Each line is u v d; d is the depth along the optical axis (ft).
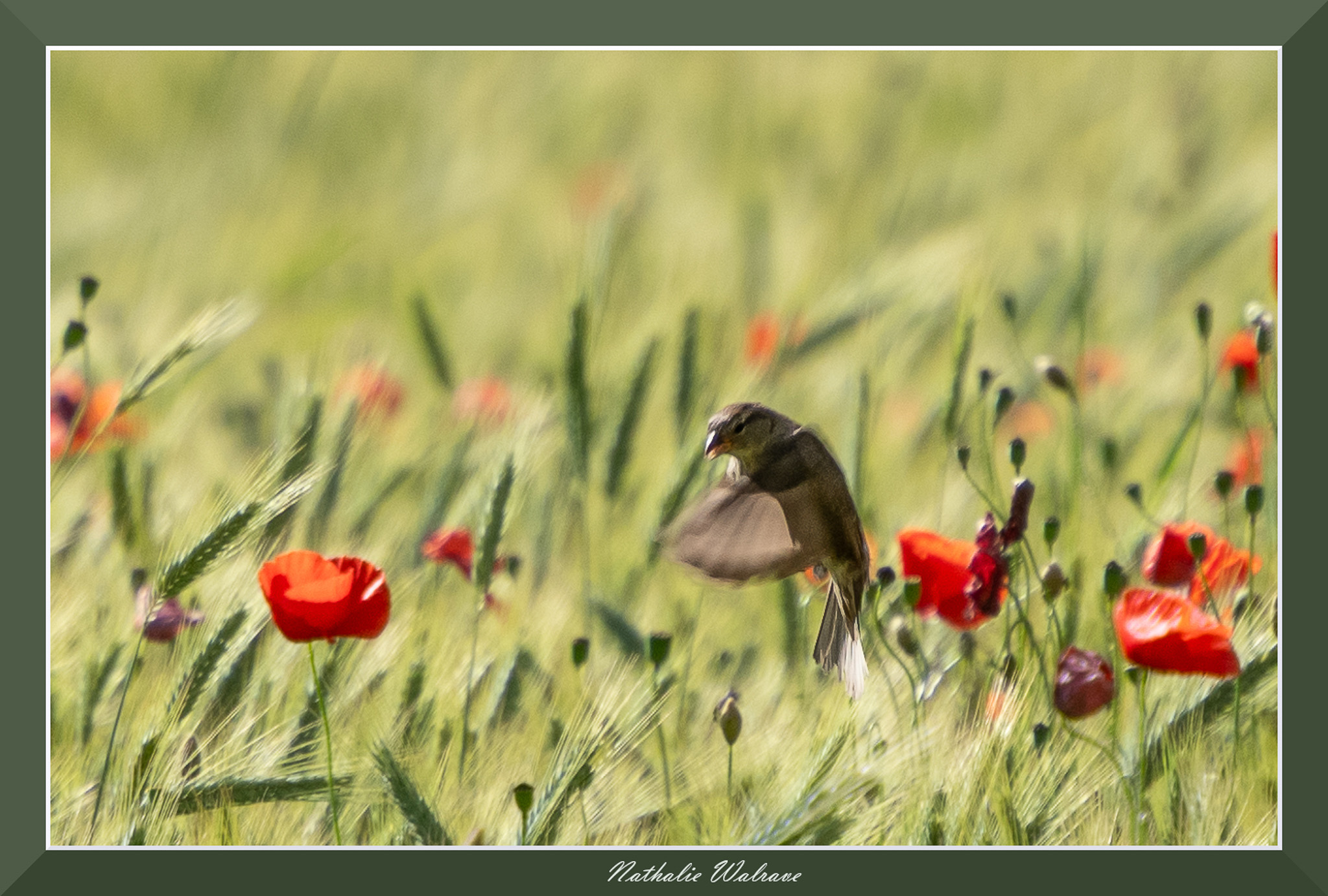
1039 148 75.82
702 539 18.12
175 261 61.52
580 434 28.86
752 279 54.54
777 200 65.67
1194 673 19.53
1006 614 22.13
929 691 21.65
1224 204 53.72
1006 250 55.21
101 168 82.84
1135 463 33.47
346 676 22.62
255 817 20.68
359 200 79.10
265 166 82.43
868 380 30.60
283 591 19.11
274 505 21.65
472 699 23.57
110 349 42.24
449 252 70.64
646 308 45.37
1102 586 24.43
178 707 20.52
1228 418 33.27
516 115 90.79
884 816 19.92
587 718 20.65
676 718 23.95
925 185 68.28
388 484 31.42
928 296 40.57
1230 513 29.25
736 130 88.43
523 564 28.71
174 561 20.83
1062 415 35.68
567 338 29.71
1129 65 79.71
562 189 81.20
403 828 20.72
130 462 28.78
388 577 27.37
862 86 89.35
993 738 20.20
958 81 87.40
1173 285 50.80
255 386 45.55
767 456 18.45
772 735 21.95
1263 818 20.67
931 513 30.45
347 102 89.10
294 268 53.01
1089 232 45.47
